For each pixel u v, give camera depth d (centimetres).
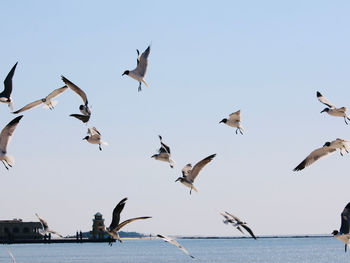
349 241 2662
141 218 2670
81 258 17238
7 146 2777
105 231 2664
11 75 3316
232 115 3953
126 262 15088
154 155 3675
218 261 15112
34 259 16738
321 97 3541
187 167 3462
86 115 3250
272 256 17525
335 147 2712
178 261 15250
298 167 2747
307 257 16500
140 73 3525
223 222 3384
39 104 3328
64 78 3288
